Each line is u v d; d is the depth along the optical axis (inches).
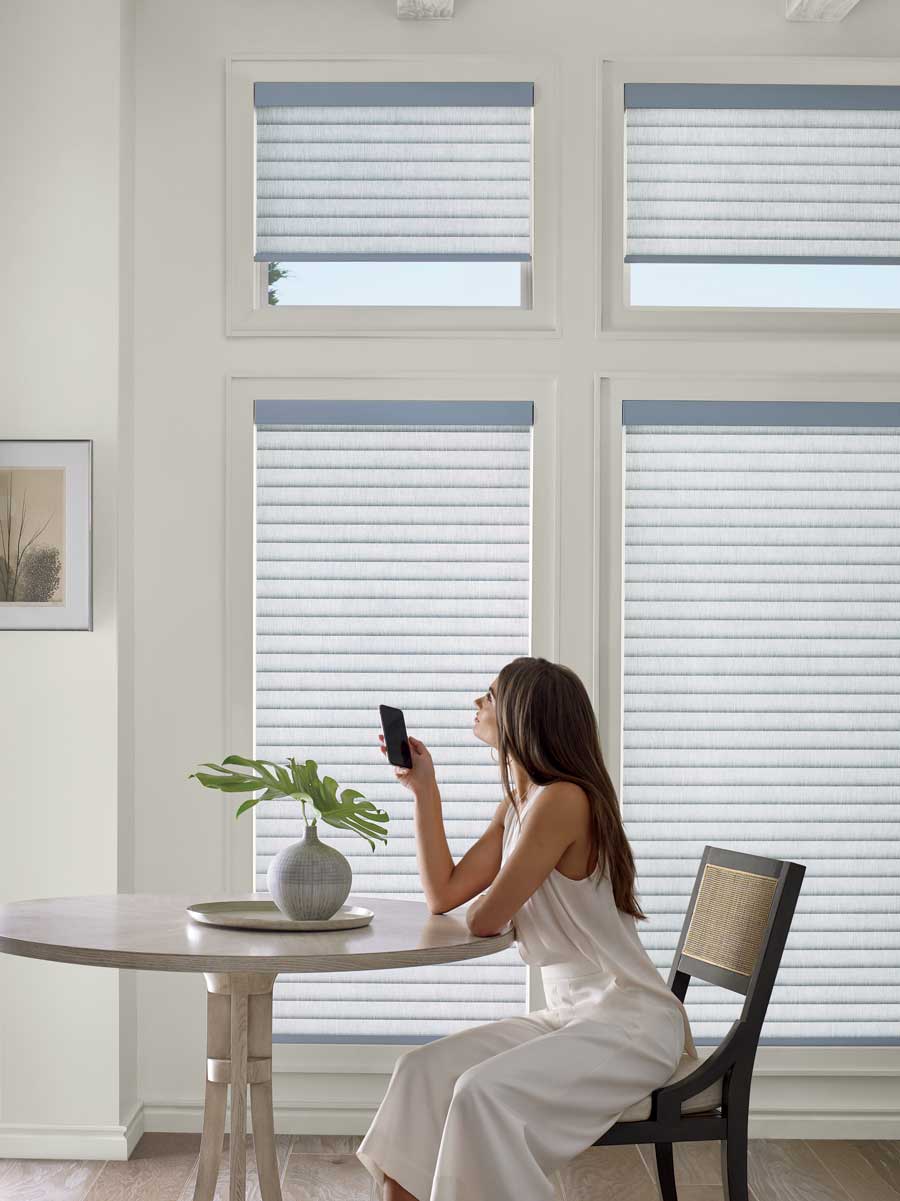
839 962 144.1
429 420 144.9
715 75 146.9
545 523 144.7
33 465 135.6
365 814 97.9
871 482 147.0
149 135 145.1
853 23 148.0
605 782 96.4
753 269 148.5
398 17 145.7
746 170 147.8
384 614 145.6
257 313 145.2
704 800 144.7
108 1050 133.3
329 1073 141.0
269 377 144.6
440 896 99.0
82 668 135.3
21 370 136.9
